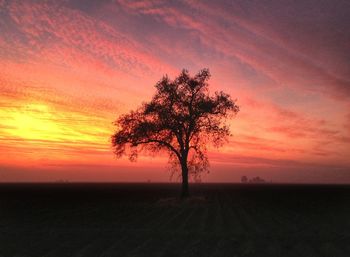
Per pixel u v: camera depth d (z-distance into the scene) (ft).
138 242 60.03
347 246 57.36
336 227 77.51
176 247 56.08
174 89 156.04
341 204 147.33
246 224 81.35
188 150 156.04
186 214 101.76
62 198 186.91
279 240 61.98
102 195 220.84
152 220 88.17
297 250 54.29
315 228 75.72
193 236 65.57
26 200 170.60
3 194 243.81
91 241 61.11
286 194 239.91
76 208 122.21
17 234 68.49
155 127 152.66
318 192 291.58
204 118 155.74
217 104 154.81
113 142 157.79
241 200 164.76
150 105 155.22
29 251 53.72
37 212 108.99
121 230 72.64
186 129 154.81
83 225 79.92
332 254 51.93
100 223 82.99
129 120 157.07
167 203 139.85
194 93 156.46
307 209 120.37
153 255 50.85
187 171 155.43
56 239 63.05
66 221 86.79
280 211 112.06
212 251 53.42
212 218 92.38
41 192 285.23
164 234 67.77
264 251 53.52
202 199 150.10
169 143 156.66
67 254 51.70
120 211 110.83
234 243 59.16
